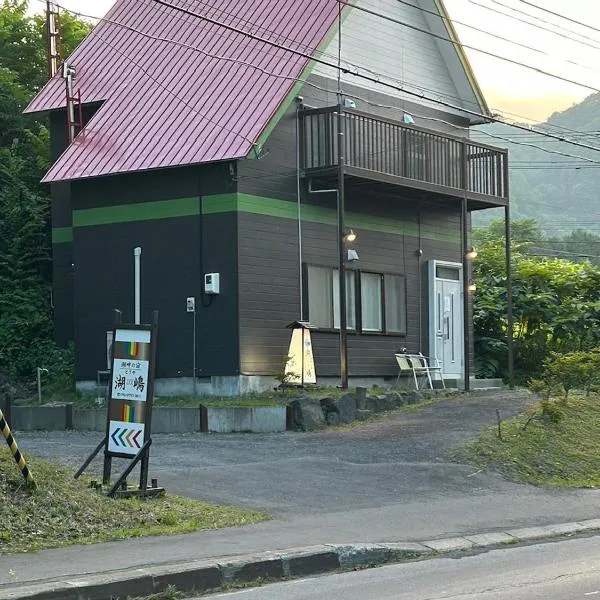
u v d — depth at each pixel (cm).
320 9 2477
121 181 2373
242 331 2217
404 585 1004
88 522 1211
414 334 2669
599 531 1377
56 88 2673
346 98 2497
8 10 3669
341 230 2225
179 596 973
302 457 1733
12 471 1267
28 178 2912
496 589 973
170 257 2305
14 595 879
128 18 2719
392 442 1855
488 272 3153
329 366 2408
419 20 2752
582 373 2081
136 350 1364
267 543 1149
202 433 1986
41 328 2628
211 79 2431
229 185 2236
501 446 1825
